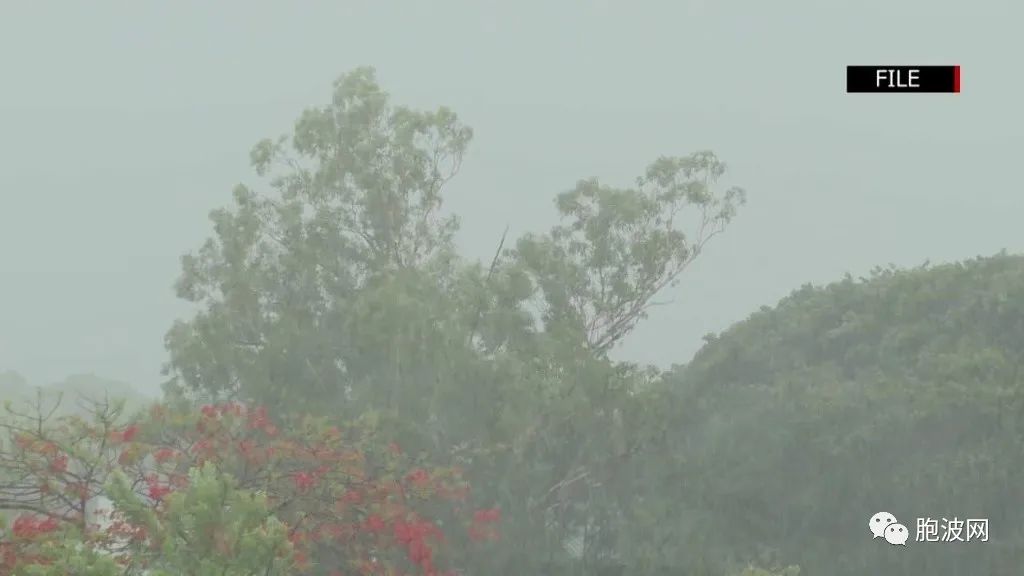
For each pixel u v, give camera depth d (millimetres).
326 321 44875
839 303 48125
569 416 39781
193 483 20500
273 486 32812
